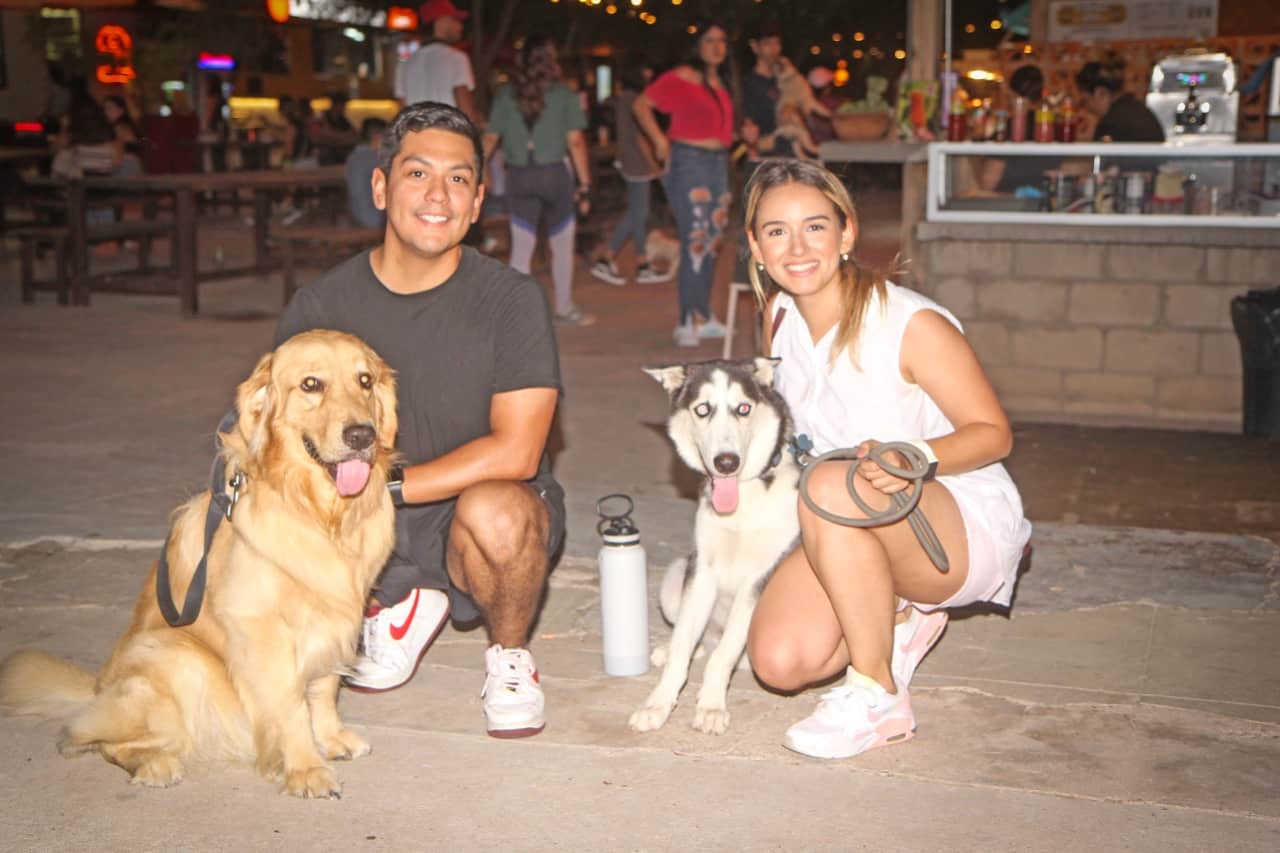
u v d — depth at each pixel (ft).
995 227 25.14
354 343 10.39
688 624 11.94
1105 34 35.29
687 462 12.18
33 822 9.86
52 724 11.67
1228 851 9.36
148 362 29.43
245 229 57.98
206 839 9.62
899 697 11.15
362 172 37.09
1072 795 10.24
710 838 9.62
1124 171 24.52
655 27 79.46
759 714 12.01
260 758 10.45
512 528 11.34
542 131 33.19
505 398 11.79
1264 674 12.73
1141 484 20.26
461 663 13.32
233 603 10.09
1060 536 17.17
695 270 31.17
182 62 86.17
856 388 11.27
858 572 10.64
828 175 11.00
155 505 18.54
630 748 11.24
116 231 39.47
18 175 54.75
